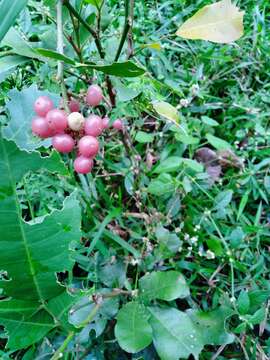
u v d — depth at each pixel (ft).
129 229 1.12
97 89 0.76
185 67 1.47
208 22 0.81
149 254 1.06
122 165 1.21
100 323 0.93
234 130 1.38
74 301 0.59
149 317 0.92
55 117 0.64
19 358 0.99
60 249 0.53
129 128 1.22
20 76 1.24
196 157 1.31
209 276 1.09
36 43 0.88
